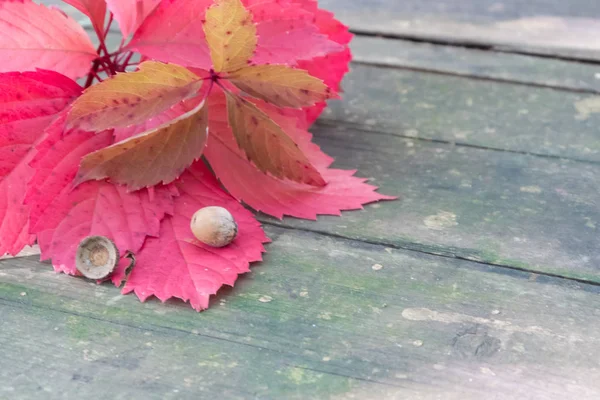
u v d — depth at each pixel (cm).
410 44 90
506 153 75
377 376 61
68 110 66
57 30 68
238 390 60
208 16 64
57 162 66
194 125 66
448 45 90
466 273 66
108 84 65
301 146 72
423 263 67
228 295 65
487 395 60
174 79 65
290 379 61
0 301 64
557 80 84
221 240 66
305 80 66
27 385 60
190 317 63
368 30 91
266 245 68
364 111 80
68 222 66
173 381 61
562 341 62
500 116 79
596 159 74
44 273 66
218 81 67
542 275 66
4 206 66
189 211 68
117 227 66
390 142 77
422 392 60
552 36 90
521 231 69
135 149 66
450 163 74
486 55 88
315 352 62
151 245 66
